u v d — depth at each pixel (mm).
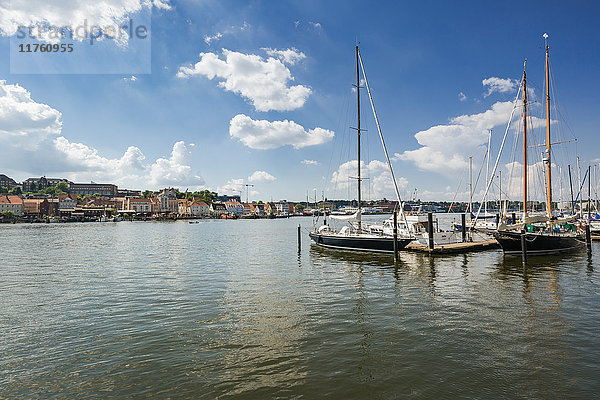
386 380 8164
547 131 29297
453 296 15922
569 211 56656
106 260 27812
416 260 26453
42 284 18547
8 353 9727
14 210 148125
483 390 7715
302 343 10391
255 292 16734
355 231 32875
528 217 26859
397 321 12383
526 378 8242
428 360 9211
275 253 32344
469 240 37594
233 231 71875
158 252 33500
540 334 11047
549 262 24734
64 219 128000
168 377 8344
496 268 22875
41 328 11719
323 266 24438
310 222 129125
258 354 9617
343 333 11203
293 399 7371
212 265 25109
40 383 8086
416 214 36281
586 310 13555
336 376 8359
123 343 10406
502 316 12898
